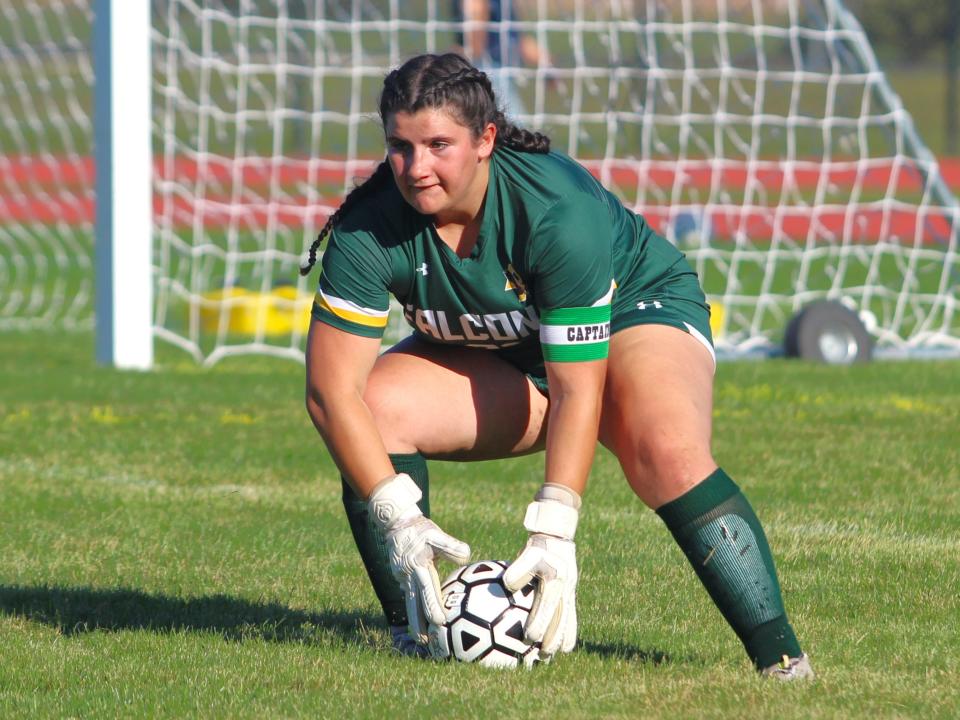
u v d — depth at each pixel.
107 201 35.66
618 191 72.00
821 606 14.55
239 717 10.98
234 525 19.00
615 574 16.23
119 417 28.33
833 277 46.41
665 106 90.25
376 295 11.96
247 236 65.44
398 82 10.90
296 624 14.23
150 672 12.25
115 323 36.12
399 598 13.20
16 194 71.19
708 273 58.25
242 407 29.73
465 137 10.95
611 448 12.16
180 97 42.59
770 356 39.06
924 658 12.45
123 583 16.06
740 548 11.35
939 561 16.66
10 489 21.41
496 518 19.23
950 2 133.00
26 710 11.28
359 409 11.86
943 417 28.41
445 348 13.17
